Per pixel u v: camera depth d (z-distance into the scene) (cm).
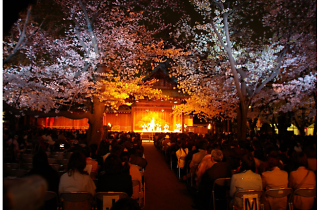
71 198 425
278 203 488
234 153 723
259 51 1814
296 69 1789
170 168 1341
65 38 1539
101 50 1553
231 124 3584
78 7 1459
